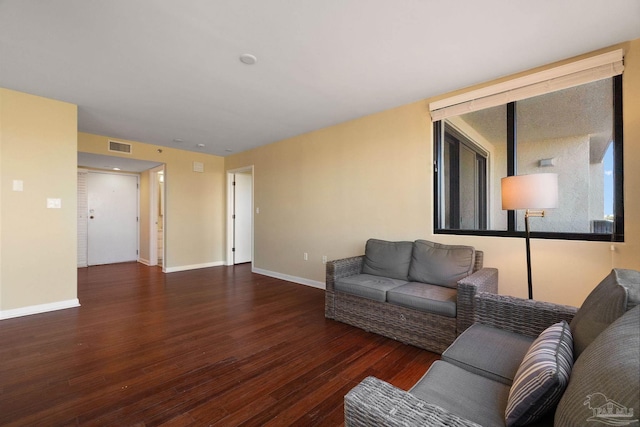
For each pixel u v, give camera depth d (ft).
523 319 5.21
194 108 11.11
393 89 9.49
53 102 10.40
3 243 9.67
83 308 10.91
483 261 8.96
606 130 7.38
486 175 9.20
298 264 14.98
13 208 9.80
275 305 11.35
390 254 9.97
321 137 13.74
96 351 7.52
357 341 8.14
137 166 19.16
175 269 18.07
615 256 7.12
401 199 10.88
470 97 9.13
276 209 16.21
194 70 8.23
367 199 11.94
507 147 8.83
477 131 9.35
